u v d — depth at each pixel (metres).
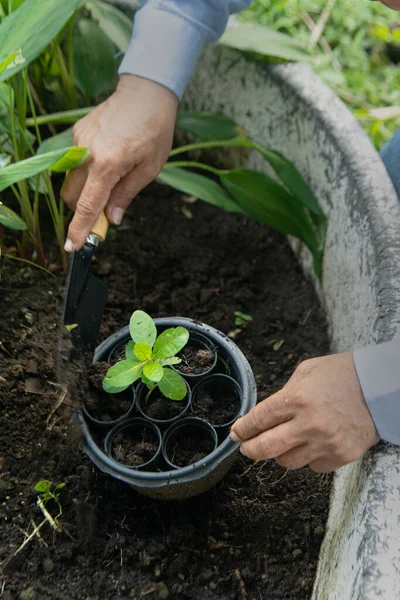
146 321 0.90
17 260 1.27
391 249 0.94
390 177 1.10
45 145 1.16
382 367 0.74
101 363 0.96
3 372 1.08
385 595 0.61
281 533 0.99
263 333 1.28
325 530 0.98
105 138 0.96
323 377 0.75
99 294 0.94
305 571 0.95
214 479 0.95
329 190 1.18
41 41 0.91
